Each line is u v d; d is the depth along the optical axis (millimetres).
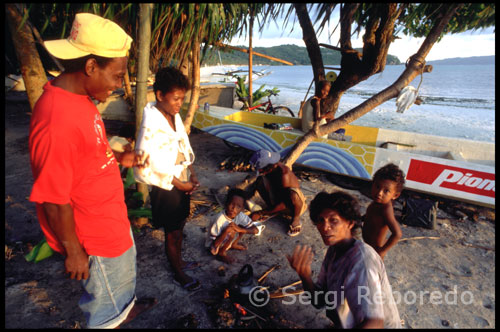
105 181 1703
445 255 3410
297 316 2533
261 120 7359
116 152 2223
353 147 4941
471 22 4352
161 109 2254
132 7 2832
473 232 3896
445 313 2613
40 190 1420
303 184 5246
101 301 1865
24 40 2656
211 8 3061
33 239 3375
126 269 1943
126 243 1897
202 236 3645
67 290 2682
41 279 2795
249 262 3229
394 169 2344
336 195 1728
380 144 6250
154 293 2717
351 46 5844
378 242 2607
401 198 4777
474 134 12430
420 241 3666
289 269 3123
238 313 2512
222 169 5734
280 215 4094
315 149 5254
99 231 1717
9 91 12203
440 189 4504
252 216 3912
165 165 2215
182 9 2914
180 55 3629
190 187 2506
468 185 4309
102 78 1514
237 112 7500
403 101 4039
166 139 2191
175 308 2566
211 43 3598
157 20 3086
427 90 40344
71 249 1602
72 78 1482
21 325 2307
